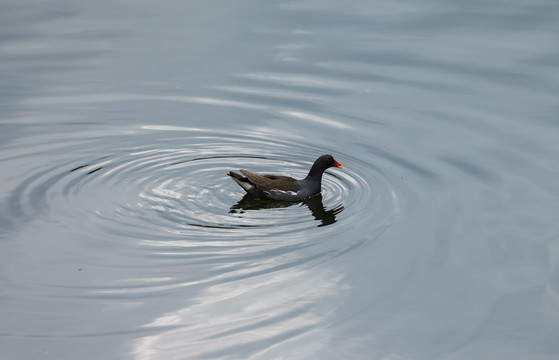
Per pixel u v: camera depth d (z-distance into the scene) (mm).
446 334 10977
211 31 25547
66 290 11789
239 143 18281
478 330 11102
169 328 10883
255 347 10477
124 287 11914
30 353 10219
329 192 16266
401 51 23594
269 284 12078
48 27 25922
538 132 18312
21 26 25922
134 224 14023
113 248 13102
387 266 12742
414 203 15180
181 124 19266
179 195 15430
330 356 10375
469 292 12078
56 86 21359
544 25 25141
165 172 16547
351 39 24656
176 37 25062
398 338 10844
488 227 14148
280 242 13539
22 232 13562
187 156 17500
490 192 15570
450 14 26562
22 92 20922
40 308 11281
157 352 10305
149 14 27359
